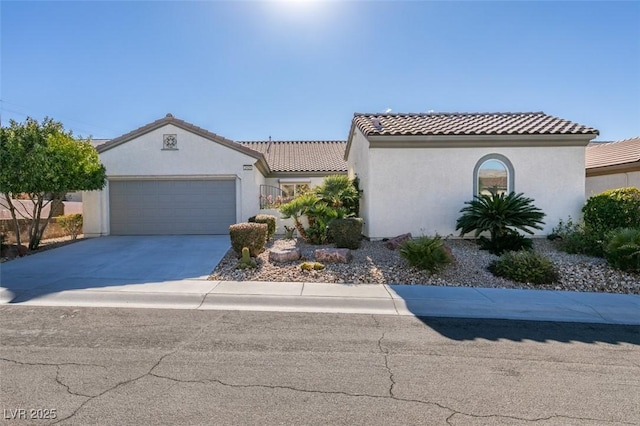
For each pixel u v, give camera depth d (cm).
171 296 738
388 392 385
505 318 643
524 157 1272
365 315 648
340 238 1138
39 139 1148
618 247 894
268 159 2548
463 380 413
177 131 1551
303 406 357
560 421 337
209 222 1567
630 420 340
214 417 337
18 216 1648
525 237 1152
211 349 491
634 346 523
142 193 1552
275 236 1485
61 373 419
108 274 896
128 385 393
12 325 578
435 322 617
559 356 485
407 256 920
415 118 1523
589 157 1864
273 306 694
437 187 1277
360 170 1501
